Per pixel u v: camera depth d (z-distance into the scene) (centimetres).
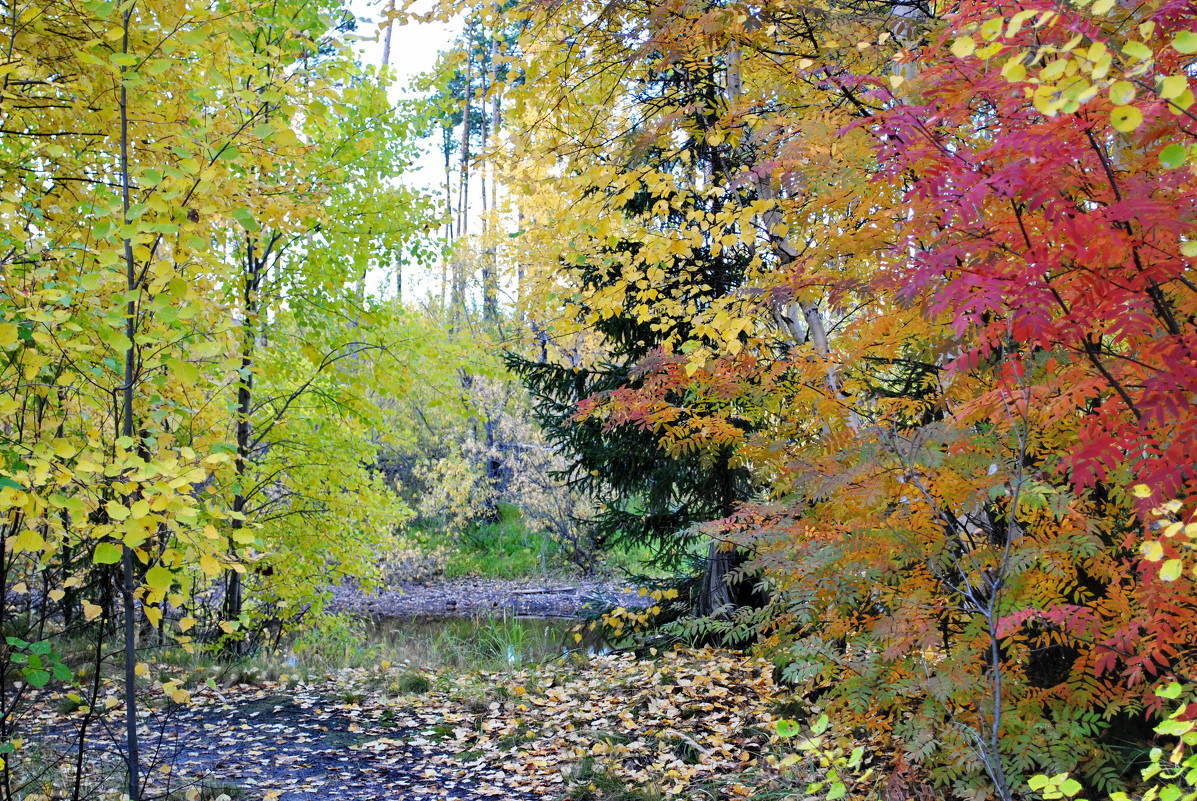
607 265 649
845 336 350
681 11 372
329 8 666
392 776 465
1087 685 282
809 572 323
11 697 544
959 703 298
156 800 399
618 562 1681
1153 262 185
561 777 452
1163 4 169
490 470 1886
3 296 258
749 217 410
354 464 863
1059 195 180
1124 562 270
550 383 794
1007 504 321
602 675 680
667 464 743
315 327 704
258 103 314
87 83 323
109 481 282
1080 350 204
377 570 973
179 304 284
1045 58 186
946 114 220
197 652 742
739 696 567
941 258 199
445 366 710
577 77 492
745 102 419
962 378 302
